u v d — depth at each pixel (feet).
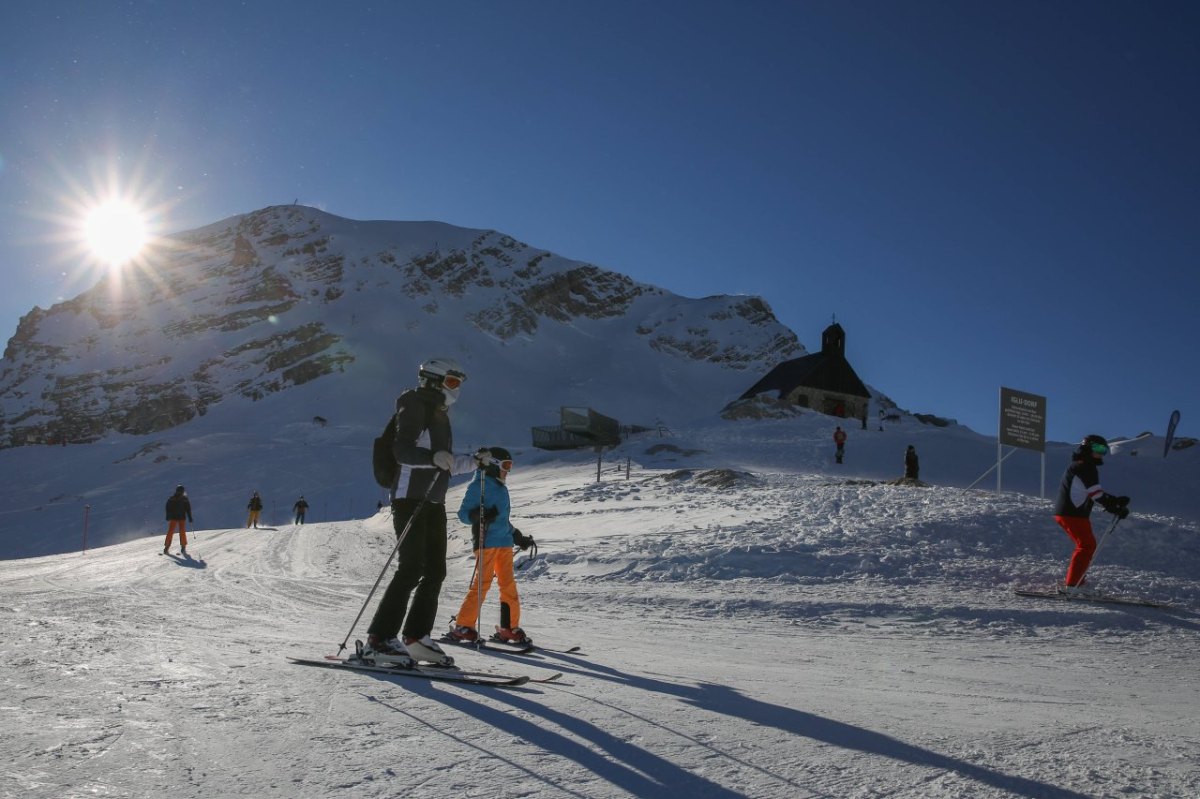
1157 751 9.48
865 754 9.09
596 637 24.54
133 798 6.93
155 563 55.62
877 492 61.77
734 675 16.88
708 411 426.92
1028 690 17.76
